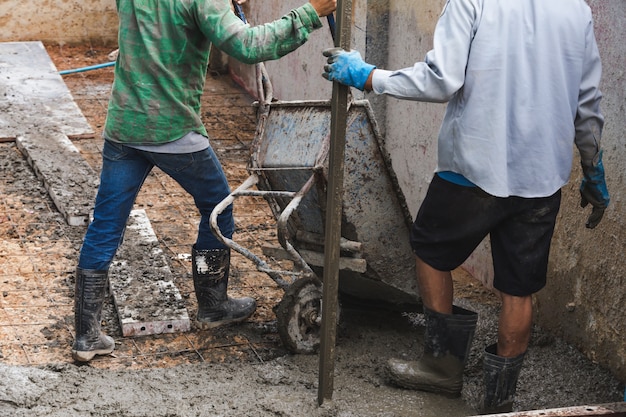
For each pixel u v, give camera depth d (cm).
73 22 1156
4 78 945
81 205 672
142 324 516
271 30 429
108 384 450
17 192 709
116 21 1170
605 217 482
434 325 442
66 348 502
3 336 509
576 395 469
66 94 919
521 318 419
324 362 426
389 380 461
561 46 393
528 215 408
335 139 405
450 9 393
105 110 940
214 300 526
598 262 490
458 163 404
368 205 480
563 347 517
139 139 459
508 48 391
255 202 730
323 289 420
